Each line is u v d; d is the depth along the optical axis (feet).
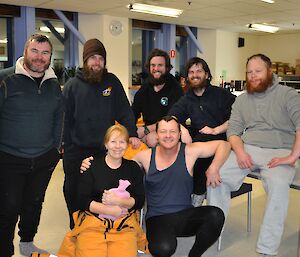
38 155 7.54
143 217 9.10
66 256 7.32
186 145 7.79
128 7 20.83
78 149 8.52
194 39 29.58
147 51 28.91
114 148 7.08
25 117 7.24
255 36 35.76
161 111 10.14
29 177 7.80
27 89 7.19
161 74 9.98
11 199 7.38
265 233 7.50
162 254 6.81
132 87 24.12
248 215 9.95
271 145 8.16
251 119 8.46
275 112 8.13
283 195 7.45
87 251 6.82
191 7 21.06
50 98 7.59
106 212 6.93
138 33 28.94
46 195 12.84
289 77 31.30
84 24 23.48
